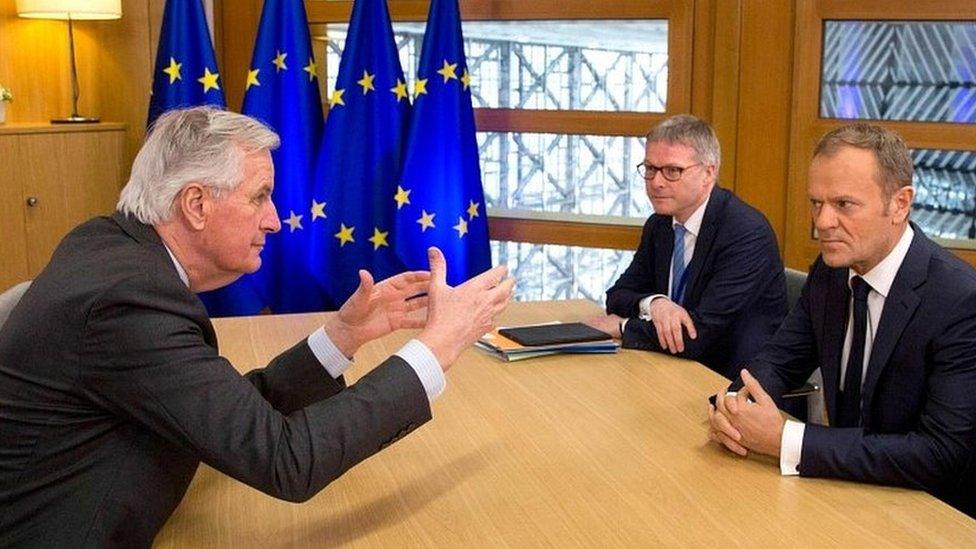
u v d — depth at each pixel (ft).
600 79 12.10
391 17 12.64
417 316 5.73
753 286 8.32
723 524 4.72
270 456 4.33
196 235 4.66
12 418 4.27
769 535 4.61
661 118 11.76
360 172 11.97
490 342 7.63
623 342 7.82
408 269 11.96
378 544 4.57
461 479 5.28
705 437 5.86
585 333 7.77
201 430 4.27
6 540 4.26
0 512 4.27
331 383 5.65
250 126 4.76
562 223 12.55
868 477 5.20
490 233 12.92
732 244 8.38
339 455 4.51
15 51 12.22
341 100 11.85
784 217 11.27
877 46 10.75
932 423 5.33
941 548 4.46
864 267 5.91
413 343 4.91
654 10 11.55
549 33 12.21
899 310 5.69
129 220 4.67
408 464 5.49
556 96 12.35
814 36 10.85
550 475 5.32
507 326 8.35
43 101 12.64
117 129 12.75
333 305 12.20
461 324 4.99
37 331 4.27
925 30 10.53
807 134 11.02
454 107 11.76
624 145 12.16
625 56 11.92
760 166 11.28
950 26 10.42
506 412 6.31
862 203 5.60
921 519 4.78
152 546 4.56
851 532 4.64
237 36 13.06
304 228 12.23
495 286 5.21
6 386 4.30
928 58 10.57
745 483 5.21
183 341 4.32
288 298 12.33
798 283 8.83
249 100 12.01
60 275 4.39
